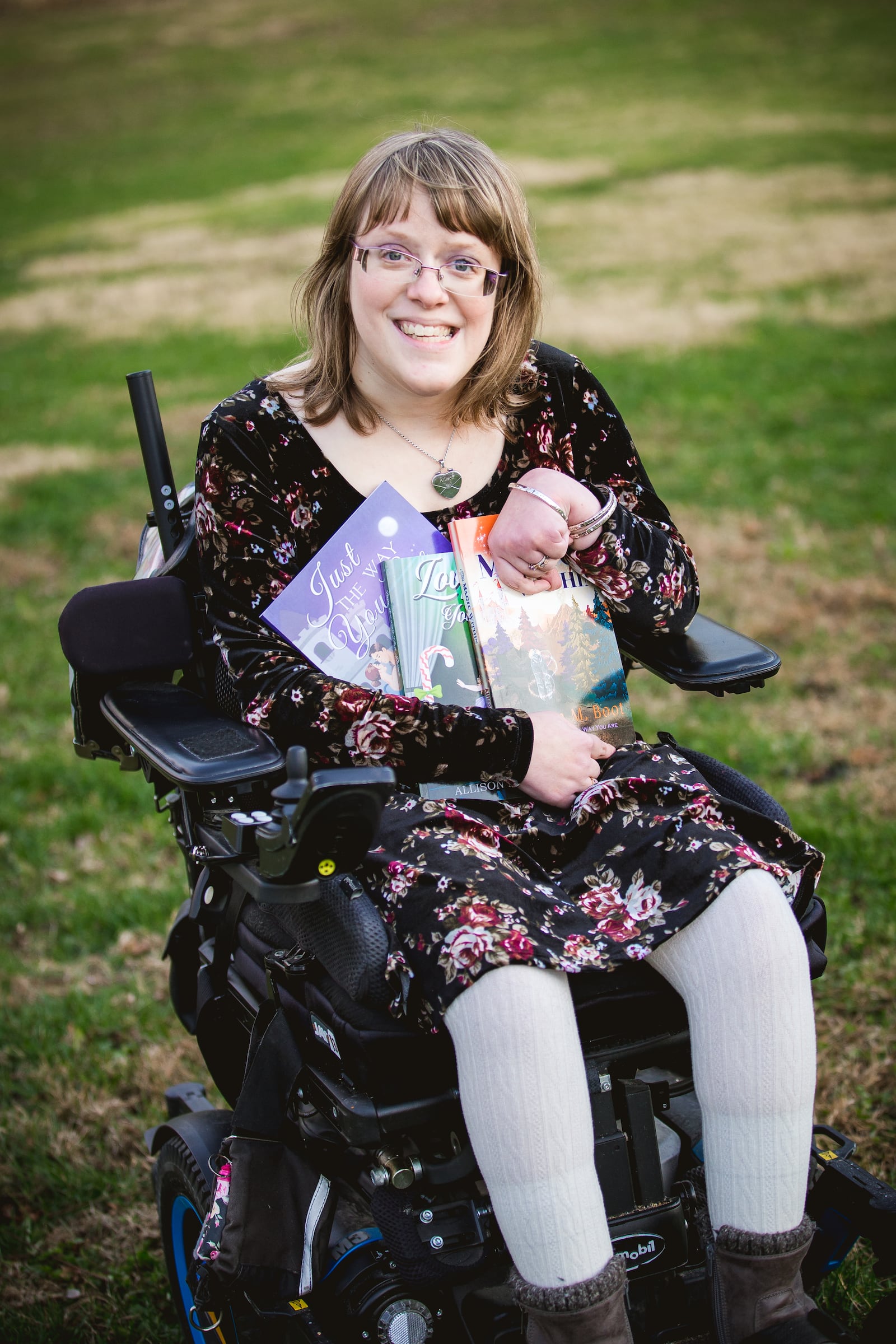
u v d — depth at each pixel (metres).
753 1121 1.70
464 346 2.07
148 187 19.20
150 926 3.62
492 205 2.01
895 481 6.89
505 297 2.11
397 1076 1.70
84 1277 2.53
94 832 4.18
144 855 4.02
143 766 2.29
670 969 1.78
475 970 1.64
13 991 3.38
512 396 2.20
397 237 2.00
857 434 7.72
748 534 6.28
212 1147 2.09
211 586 2.07
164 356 10.86
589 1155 1.65
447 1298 1.80
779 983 1.71
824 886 3.43
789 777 4.08
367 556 2.06
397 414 2.14
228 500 2.05
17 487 7.89
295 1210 1.84
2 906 3.76
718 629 2.23
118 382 10.18
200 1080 3.01
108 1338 2.38
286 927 1.91
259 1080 1.83
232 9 35.19
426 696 2.04
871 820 3.70
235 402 2.09
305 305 2.15
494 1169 1.62
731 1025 1.71
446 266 2.02
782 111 19.80
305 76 27.05
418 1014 1.68
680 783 1.96
